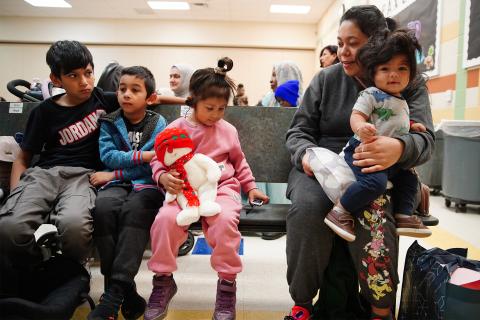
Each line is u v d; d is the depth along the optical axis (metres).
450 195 3.00
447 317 0.92
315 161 1.12
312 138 1.34
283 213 1.29
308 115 1.36
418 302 1.05
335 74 1.33
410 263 1.13
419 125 1.13
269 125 1.62
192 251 2.10
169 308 1.40
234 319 1.09
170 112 1.62
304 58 8.26
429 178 3.62
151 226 1.16
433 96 3.52
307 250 1.08
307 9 7.09
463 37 3.03
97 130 1.45
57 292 1.06
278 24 8.10
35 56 8.14
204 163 1.17
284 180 1.62
